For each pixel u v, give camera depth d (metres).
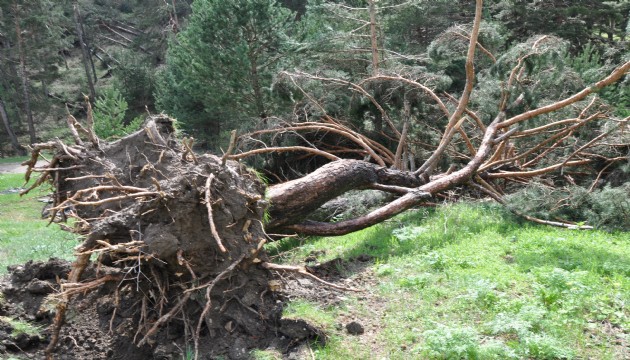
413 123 10.52
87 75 40.84
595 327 4.73
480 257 6.28
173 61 21.59
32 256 8.95
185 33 18.64
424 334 4.46
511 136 9.12
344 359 4.49
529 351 4.34
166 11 39.81
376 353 4.56
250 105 16.56
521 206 8.00
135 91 33.84
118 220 5.05
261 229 5.46
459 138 10.84
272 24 15.98
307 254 7.49
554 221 8.10
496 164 9.70
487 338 4.62
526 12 20.70
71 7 43.94
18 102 38.47
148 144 5.96
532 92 9.32
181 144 6.09
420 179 8.79
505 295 5.27
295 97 10.68
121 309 5.59
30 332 5.32
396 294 5.55
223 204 5.15
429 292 5.47
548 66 10.05
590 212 7.83
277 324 5.06
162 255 4.95
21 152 36.38
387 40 16.48
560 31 20.97
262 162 10.57
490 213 8.30
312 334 4.81
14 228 12.34
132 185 5.80
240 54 15.40
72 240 10.07
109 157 6.09
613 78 8.12
